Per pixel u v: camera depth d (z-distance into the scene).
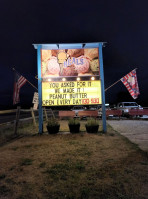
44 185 3.12
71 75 8.98
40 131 8.68
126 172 3.56
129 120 15.15
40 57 9.05
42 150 5.47
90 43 8.95
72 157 4.66
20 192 2.90
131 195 2.70
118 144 5.95
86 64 9.02
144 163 4.01
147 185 3.01
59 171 3.72
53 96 8.95
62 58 9.06
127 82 8.98
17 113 8.76
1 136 7.99
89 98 8.89
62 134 8.28
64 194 2.80
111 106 22.61
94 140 6.71
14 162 4.39
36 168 3.94
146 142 6.09
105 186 3.01
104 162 4.19
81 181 3.23
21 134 8.67
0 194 2.85
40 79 8.98
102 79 8.88
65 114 17.62
